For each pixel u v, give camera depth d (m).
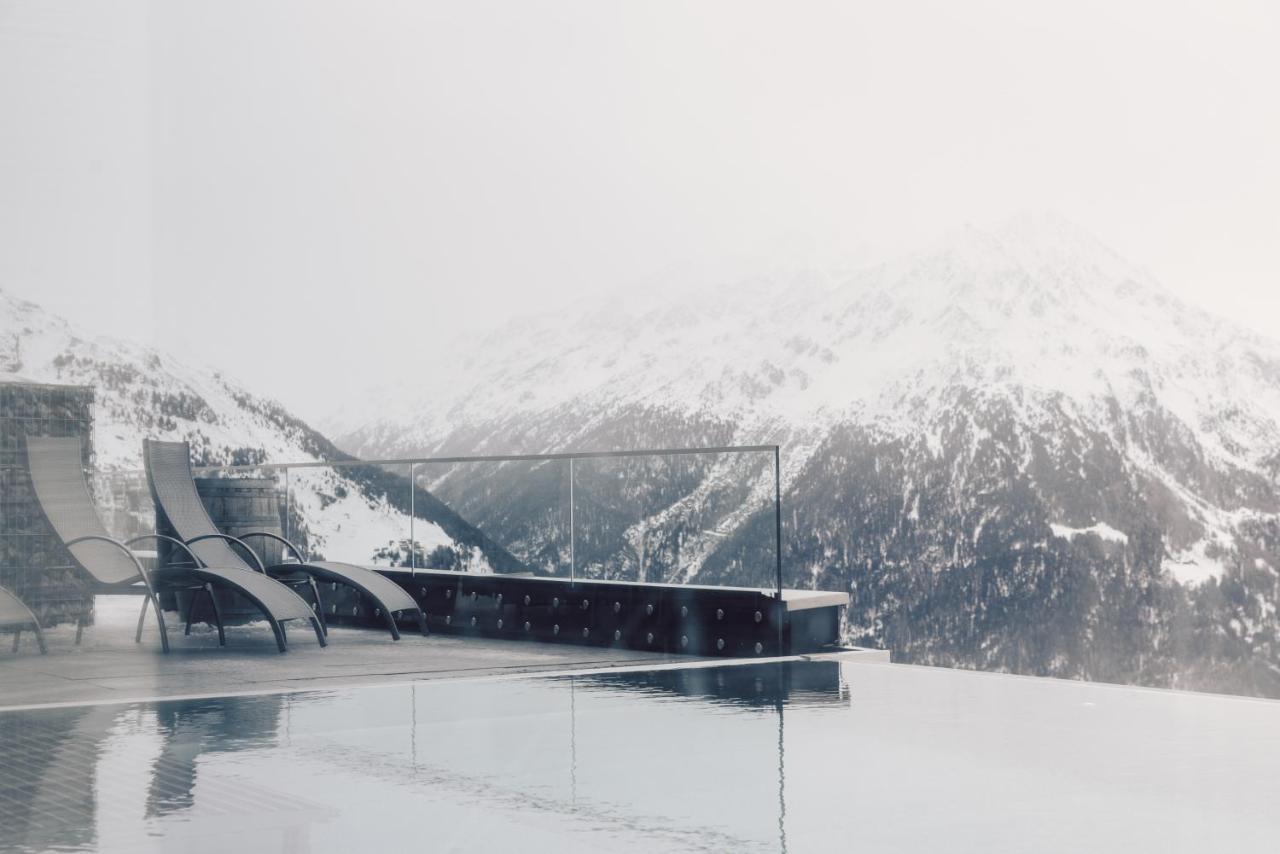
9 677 4.86
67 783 2.84
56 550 6.00
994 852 2.25
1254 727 3.64
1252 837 2.36
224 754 3.20
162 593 6.17
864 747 3.30
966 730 3.57
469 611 6.76
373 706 4.07
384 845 2.30
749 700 4.21
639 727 3.62
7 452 6.04
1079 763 3.08
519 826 2.44
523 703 4.14
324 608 7.34
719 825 2.44
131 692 4.39
